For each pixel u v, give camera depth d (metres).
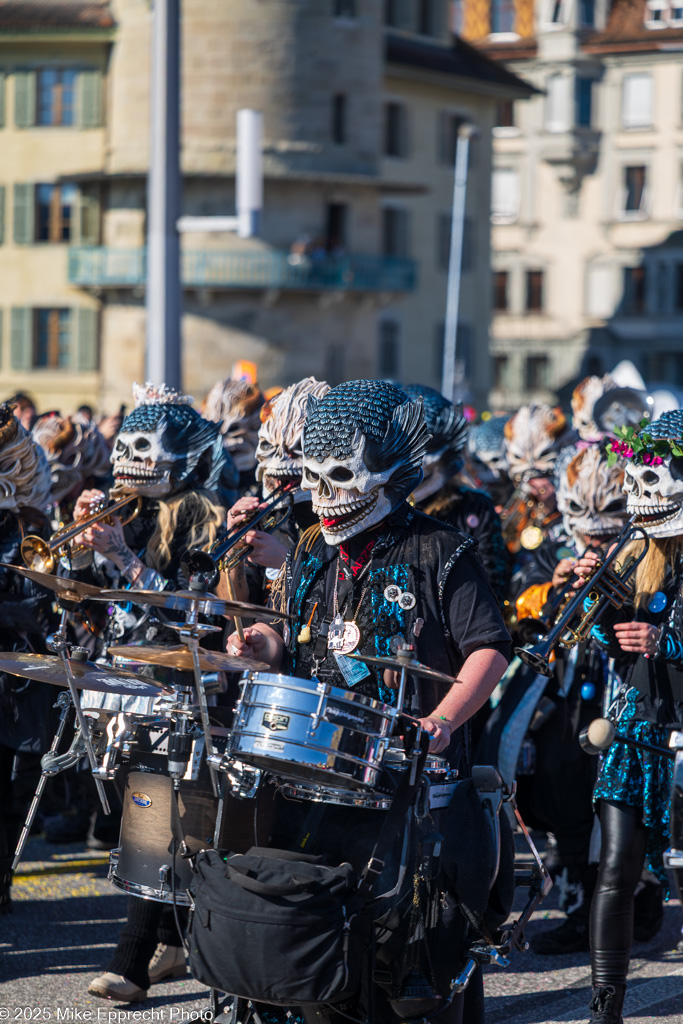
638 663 13.27
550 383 191.12
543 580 17.59
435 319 142.62
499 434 29.84
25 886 18.27
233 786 10.00
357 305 123.19
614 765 13.26
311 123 116.19
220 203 115.25
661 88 184.88
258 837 10.26
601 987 12.95
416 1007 9.93
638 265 187.50
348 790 9.60
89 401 123.38
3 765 15.23
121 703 12.72
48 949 15.72
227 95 113.62
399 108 137.75
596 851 14.75
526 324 191.38
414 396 17.58
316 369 121.06
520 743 15.83
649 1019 13.81
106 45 120.00
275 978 9.30
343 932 9.38
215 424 15.73
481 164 147.88
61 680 11.86
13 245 124.25
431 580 10.41
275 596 11.05
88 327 123.19
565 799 16.03
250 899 9.42
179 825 12.07
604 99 187.88
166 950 14.42
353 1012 10.01
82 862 19.50
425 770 10.11
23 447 15.03
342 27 117.00
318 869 9.52
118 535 14.70
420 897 9.83
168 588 14.66
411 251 139.62
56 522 20.30
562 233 190.00
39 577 10.98
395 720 9.62
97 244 120.62
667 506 12.80
